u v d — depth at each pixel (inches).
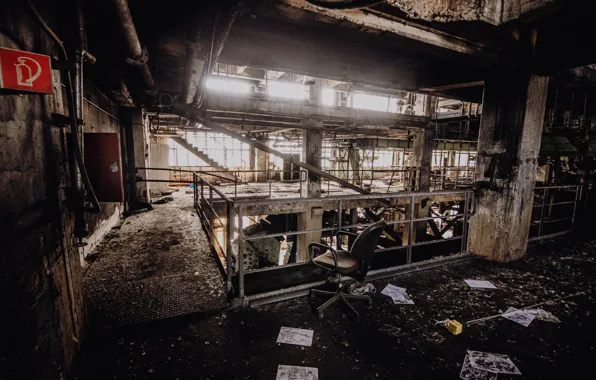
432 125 452.4
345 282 145.6
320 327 110.4
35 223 66.8
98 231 197.9
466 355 96.6
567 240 236.4
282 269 155.5
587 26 146.6
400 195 160.4
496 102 184.1
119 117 291.4
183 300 123.3
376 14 118.2
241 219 119.9
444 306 128.7
